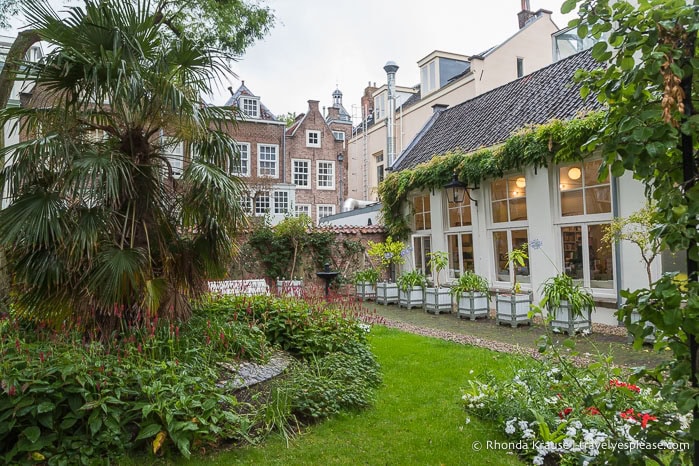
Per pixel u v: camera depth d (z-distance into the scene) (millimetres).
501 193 9867
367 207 15891
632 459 1658
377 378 4566
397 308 10578
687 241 1374
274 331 5098
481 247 10203
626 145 1529
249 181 15852
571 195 8328
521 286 9250
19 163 3801
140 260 3910
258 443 3168
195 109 4371
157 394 2918
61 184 3797
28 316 3949
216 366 3926
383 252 12344
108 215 3914
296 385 3779
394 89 18594
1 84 5867
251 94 22875
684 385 1463
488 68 15492
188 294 4719
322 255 12281
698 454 1469
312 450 3078
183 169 4469
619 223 6555
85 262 3836
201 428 2959
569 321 6824
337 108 29406
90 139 4395
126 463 2709
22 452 2611
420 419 3639
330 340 4957
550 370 3549
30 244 3693
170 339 3721
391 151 18359
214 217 4527
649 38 1516
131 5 4230
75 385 2801
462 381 4605
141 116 4188
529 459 2977
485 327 7930
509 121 10375
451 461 2945
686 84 1497
